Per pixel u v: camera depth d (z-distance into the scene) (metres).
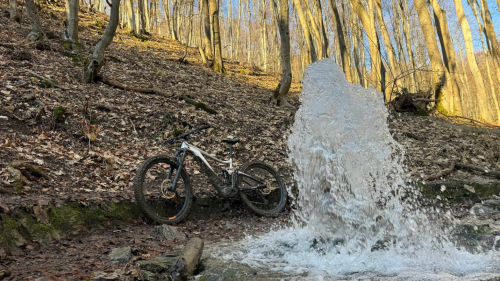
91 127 5.92
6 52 8.45
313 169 3.59
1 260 2.63
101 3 35.88
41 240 3.13
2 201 3.20
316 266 2.80
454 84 15.50
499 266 2.55
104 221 3.79
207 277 2.61
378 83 12.91
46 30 12.18
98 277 2.42
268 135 8.05
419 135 9.54
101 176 4.82
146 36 24.03
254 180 5.24
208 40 21.44
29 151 4.72
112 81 8.44
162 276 2.59
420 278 2.35
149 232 3.85
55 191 4.03
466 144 8.79
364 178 3.54
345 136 3.53
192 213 4.71
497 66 19.50
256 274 2.64
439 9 16.33
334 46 30.88
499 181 5.93
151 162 4.24
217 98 10.56
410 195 5.49
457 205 5.45
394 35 24.39
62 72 8.45
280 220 4.93
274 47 33.19
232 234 4.11
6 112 5.52
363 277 2.46
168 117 7.26
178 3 31.81
